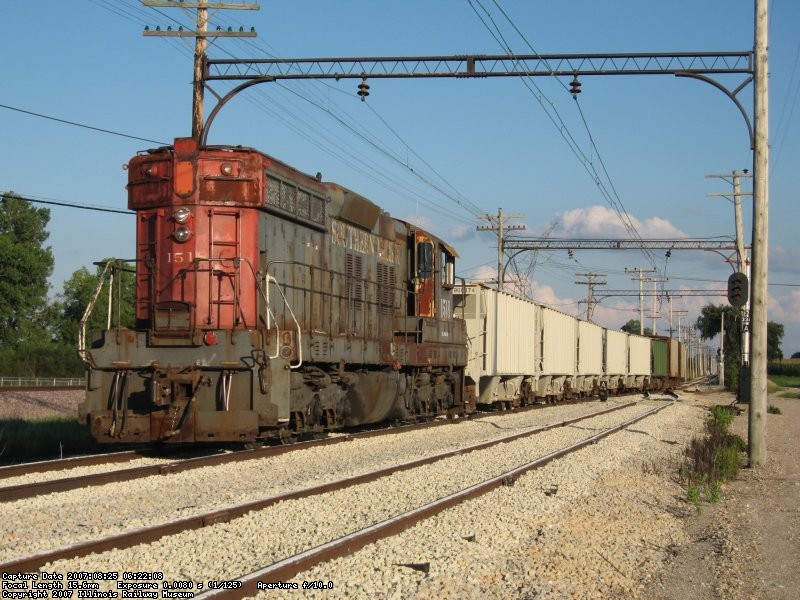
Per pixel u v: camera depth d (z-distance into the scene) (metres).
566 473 14.00
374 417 19.27
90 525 8.78
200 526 8.59
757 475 15.97
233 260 14.18
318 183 17.09
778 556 9.06
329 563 7.38
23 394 34.31
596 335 44.47
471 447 16.67
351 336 17.42
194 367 13.78
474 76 18.33
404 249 21.92
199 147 14.44
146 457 14.74
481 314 27.75
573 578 7.62
